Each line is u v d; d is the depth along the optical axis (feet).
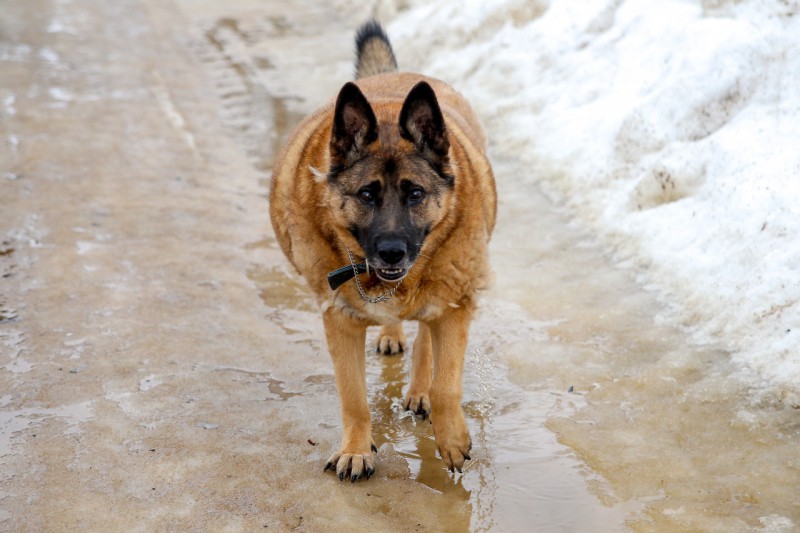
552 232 23.82
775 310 16.63
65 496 13.55
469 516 13.43
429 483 14.40
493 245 23.68
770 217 18.80
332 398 17.10
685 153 22.85
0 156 30.17
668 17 29.01
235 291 21.84
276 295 21.86
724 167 21.30
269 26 53.62
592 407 16.16
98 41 49.47
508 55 34.09
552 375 17.44
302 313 20.92
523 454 14.99
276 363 18.48
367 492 14.08
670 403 15.80
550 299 20.53
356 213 14.49
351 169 14.61
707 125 23.65
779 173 19.77
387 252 13.79
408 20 44.01
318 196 14.90
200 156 32.07
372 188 14.34
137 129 34.73
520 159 28.40
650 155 24.07
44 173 29.07
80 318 19.77
